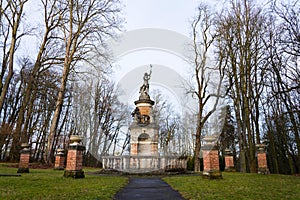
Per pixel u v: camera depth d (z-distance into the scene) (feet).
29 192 20.98
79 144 35.22
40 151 88.58
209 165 34.22
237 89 63.36
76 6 64.90
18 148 69.67
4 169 47.06
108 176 37.99
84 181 29.78
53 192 21.16
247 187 25.89
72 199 18.25
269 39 57.31
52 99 76.02
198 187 25.68
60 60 70.79
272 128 80.28
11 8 61.46
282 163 85.15
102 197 19.43
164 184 29.22
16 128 70.23
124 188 25.73
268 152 86.89
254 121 64.75
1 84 63.21
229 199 19.07
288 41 44.80
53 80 72.59
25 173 40.68
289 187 26.35
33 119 90.74
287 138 79.30
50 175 37.09
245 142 62.80
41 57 71.00
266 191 23.26
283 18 45.50
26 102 71.15
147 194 22.16
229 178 35.73
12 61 61.31
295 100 64.39
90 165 70.69
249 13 60.90
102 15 66.49
